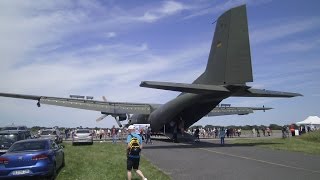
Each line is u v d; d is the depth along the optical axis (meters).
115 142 36.22
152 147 26.88
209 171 13.81
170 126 35.00
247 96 25.38
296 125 56.22
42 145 13.41
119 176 12.73
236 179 11.84
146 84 21.81
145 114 37.88
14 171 12.09
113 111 35.03
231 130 53.28
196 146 27.78
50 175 12.74
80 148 26.72
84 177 12.79
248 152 21.97
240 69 23.30
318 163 16.20
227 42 24.27
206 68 26.86
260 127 66.62
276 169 14.20
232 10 24.16
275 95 24.47
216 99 27.17
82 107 33.53
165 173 13.35
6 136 19.50
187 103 29.86
